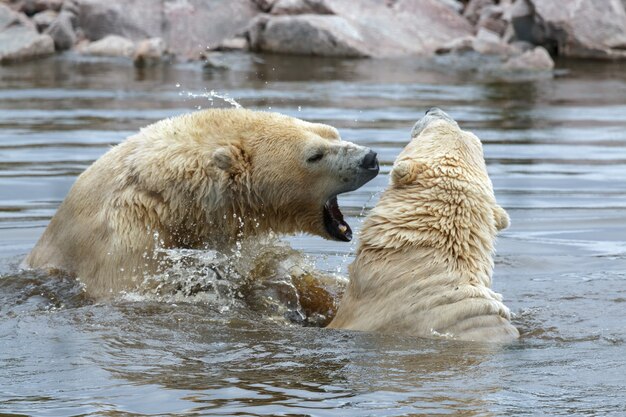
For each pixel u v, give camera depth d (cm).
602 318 1040
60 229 1189
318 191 1154
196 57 3322
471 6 3803
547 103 2611
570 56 3466
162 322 991
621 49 3450
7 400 758
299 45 3453
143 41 3306
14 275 1166
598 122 2347
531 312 1067
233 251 1190
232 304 1112
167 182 1130
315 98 2538
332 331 950
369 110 2372
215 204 1144
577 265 1296
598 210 1585
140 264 1115
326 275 1236
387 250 983
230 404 739
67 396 764
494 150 2017
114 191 1143
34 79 2847
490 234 1010
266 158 1149
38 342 911
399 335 928
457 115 2380
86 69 3061
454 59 3375
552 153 1998
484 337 916
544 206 1605
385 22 3575
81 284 1134
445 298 939
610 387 780
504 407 732
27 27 3388
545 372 818
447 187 999
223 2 3625
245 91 2633
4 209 1527
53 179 1691
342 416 714
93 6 3512
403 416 713
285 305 1146
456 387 777
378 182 1720
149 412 726
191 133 1156
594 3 3494
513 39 3550
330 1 3625
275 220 1188
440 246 974
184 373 818
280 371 821
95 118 2227
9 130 2097
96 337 928
